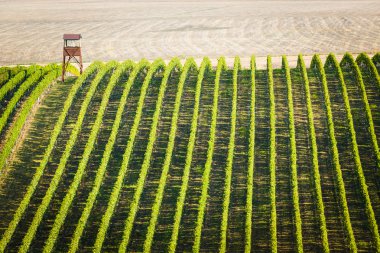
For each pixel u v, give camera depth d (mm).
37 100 83312
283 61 93375
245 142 75500
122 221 64938
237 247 61688
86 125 78750
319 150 73312
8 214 65250
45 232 63188
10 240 62031
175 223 62375
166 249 61750
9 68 93188
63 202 64312
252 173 68750
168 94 85750
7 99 83625
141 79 89938
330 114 77750
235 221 64688
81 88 87250
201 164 72312
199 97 84438
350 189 67562
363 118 78188
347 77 88188
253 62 92000
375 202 65625
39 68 94312
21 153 73875
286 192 67750
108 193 68312
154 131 75938
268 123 78625
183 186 67125
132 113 81375
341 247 60938
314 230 62938
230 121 79562
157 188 69000
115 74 87312
